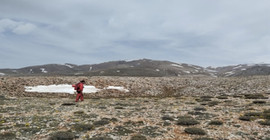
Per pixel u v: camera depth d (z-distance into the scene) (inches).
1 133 511.8
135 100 1400.1
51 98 1486.2
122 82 2310.5
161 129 588.7
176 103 1198.3
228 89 1926.7
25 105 1007.6
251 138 493.7
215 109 919.7
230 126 609.6
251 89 1798.7
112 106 1043.9
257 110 853.8
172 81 2568.9
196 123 642.8
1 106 946.1
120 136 514.9
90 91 1877.5
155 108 981.8
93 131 556.7
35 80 2078.0
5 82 1862.7
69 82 2144.4
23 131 543.2
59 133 504.7
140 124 645.3
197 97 1601.9
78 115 770.2
